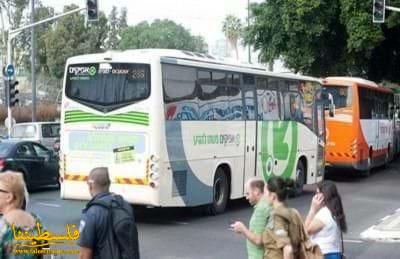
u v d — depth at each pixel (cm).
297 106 2033
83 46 8181
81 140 1448
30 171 1981
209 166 1550
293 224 637
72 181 1456
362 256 1150
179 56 1473
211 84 1561
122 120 1404
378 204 1877
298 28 3272
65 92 1471
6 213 467
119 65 1416
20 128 2694
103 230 550
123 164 1400
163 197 1390
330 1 3228
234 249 1163
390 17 3048
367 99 2727
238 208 1739
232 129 1652
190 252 1130
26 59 8112
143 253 1116
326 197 721
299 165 2050
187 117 1469
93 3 2905
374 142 2859
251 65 1784
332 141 2591
